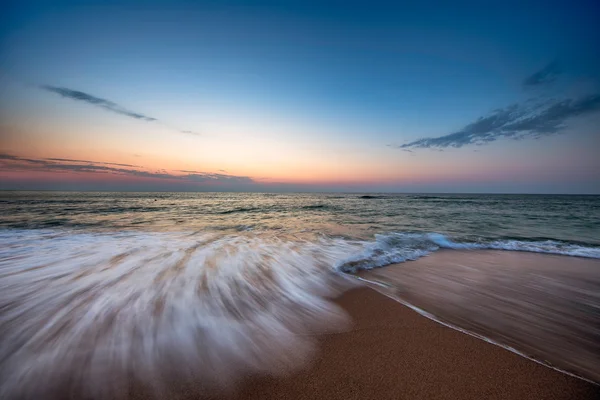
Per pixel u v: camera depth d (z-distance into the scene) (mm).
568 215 20047
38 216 15008
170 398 2070
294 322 3459
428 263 6816
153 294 4082
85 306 3588
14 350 2574
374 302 4223
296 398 2129
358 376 2406
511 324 3537
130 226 11703
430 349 2877
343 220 15938
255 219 15930
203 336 2986
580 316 3830
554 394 2221
